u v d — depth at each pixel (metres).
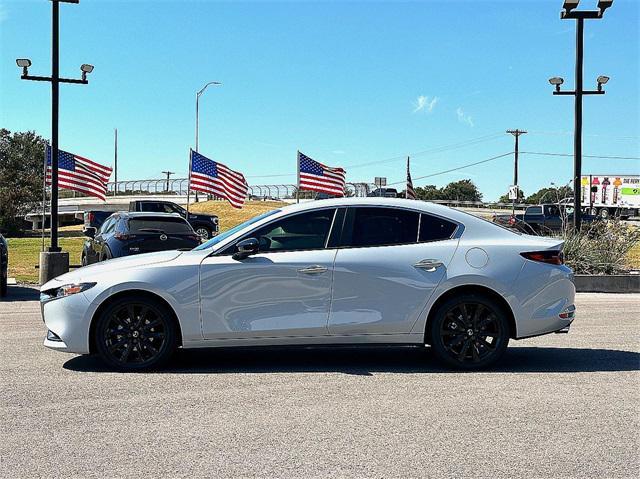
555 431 5.14
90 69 17.59
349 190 47.44
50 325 7.16
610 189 56.12
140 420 5.40
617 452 4.68
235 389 6.38
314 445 4.81
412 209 7.41
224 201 55.97
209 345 7.12
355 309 7.12
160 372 7.09
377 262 7.15
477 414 5.57
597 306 13.23
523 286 7.18
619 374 7.08
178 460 4.52
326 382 6.67
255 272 7.09
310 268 7.09
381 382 6.68
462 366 7.20
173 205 32.88
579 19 18.59
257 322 7.09
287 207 7.50
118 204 66.38
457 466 4.41
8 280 17.75
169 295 7.02
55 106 17.25
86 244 18.84
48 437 4.99
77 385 6.52
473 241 7.31
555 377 6.92
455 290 7.24
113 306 7.06
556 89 18.94
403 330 7.16
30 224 57.72
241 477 4.22
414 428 5.20
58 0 17.11
